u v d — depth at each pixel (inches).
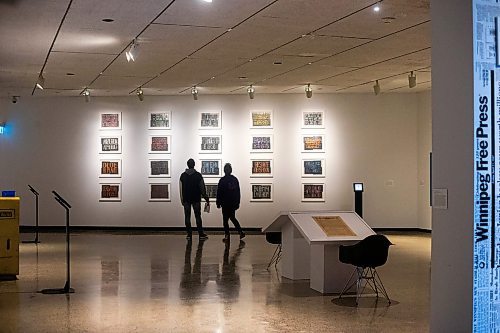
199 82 618.8
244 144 725.9
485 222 220.8
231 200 623.2
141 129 735.7
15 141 737.0
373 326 285.9
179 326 285.6
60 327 283.3
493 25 223.0
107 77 582.2
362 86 653.3
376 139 714.2
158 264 467.2
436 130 236.5
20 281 395.2
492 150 221.6
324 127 719.1
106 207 739.4
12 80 596.7
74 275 418.3
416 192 708.7
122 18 359.6
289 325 287.6
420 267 453.4
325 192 718.5
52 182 739.4
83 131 738.8
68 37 408.5
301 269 406.3
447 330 231.6
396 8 339.6
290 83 629.0
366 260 334.0
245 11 345.4
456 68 227.0
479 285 220.5
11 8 337.1
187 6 335.0
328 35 405.7
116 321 294.4
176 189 733.3
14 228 405.7
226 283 390.9
